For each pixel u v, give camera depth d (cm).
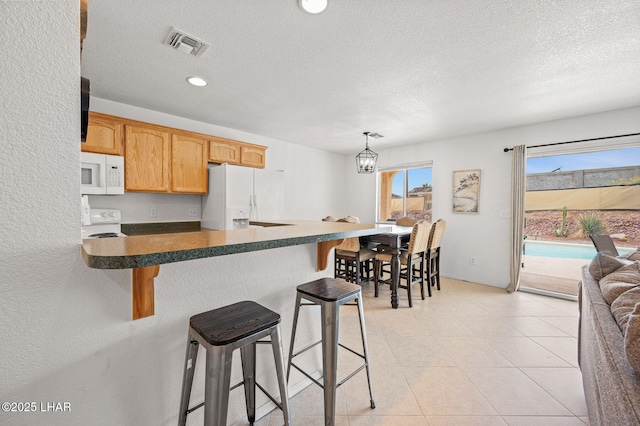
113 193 260
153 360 103
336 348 131
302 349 170
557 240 369
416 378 184
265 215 363
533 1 145
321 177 539
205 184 336
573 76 228
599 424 93
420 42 183
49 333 78
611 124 307
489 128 381
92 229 276
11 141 69
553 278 376
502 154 385
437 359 207
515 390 172
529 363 201
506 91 259
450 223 437
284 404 108
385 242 334
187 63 210
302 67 216
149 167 289
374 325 267
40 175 73
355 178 581
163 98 279
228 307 117
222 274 125
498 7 150
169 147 304
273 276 148
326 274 184
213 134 372
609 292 124
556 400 162
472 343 231
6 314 72
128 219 307
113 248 78
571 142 329
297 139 454
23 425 76
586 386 141
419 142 471
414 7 150
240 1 146
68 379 83
